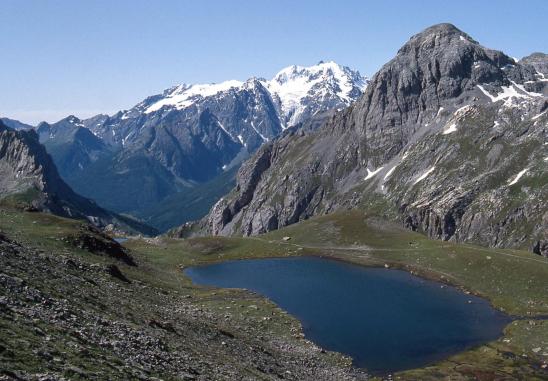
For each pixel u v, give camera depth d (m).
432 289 149.00
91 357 34.91
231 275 169.75
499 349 96.31
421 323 113.75
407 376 81.50
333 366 81.12
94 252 112.44
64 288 53.81
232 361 55.62
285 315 112.56
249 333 85.94
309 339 98.56
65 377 29.44
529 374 83.94
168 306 81.44
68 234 111.56
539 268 153.50
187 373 42.09
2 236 69.81
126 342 43.00
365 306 127.62
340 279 163.50
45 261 67.38
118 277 88.75
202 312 91.44
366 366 85.44
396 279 163.38
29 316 37.91
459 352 94.69
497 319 118.56
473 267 166.38
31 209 142.00
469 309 127.31
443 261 178.62
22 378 26.66
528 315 122.50
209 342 62.16
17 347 30.64
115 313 53.44
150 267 142.25
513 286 145.00
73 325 41.09
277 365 65.50
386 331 106.56
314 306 126.25
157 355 43.34
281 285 153.00
